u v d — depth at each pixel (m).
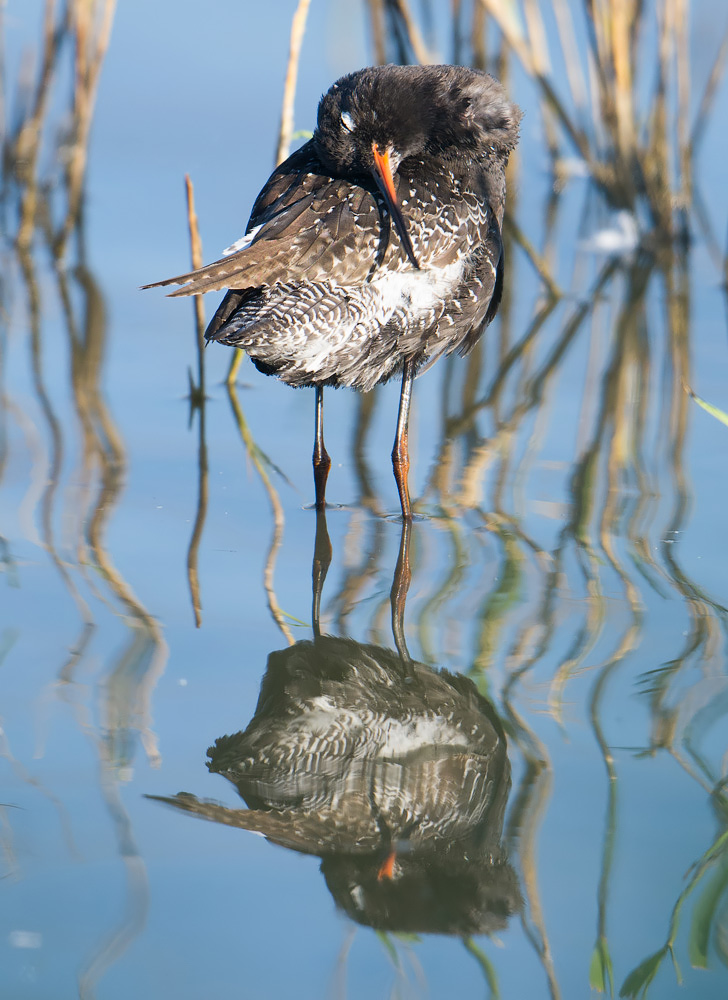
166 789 6.94
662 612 9.09
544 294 16.47
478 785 7.36
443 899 6.34
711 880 6.38
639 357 14.52
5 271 16.27
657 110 17.62
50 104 19.81
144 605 9.06
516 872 6.49
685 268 17.16
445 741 7.76
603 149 18.67
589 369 14.28
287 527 10.61
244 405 13.38
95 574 9.48
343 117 10.22
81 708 7.67
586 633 8.84
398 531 10.59
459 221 10.43
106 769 7.08
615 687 8.11
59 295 15.67
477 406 13.47
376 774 7.50
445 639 8.79
